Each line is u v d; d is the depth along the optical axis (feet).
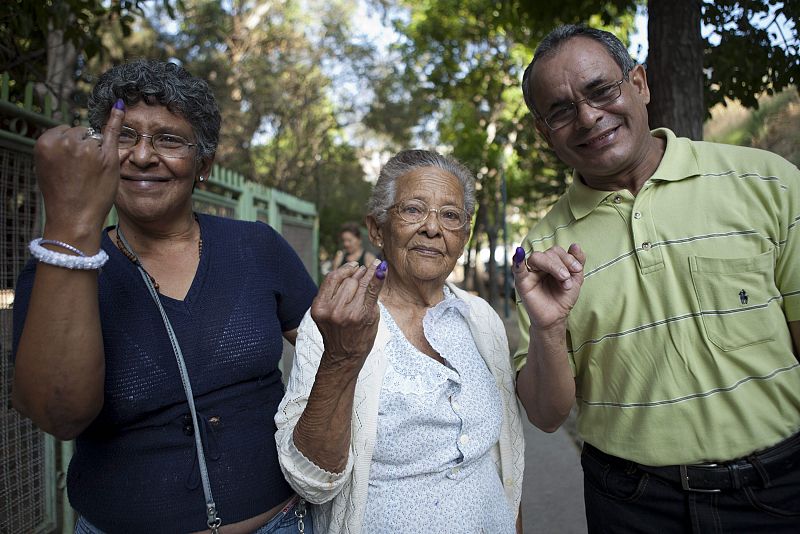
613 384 5.74
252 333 5.25
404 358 5.53
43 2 11.76
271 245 5.85
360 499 5.08
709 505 5.34
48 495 8.86
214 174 16.83
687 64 10.98
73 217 3.59
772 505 5.24
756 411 5.22
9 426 7.97
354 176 72.74
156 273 5.15
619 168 5.65
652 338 5.49
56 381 3.71
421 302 6.00
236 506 5.03
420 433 5.31
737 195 5.38
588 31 5.76
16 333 4.45
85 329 3.72
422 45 52.08
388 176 5.93
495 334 6.23
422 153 5.99
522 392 6.01
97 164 3.60
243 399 5.21
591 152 5.64
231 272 5.40
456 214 5.80
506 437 6.04
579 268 5.00
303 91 56.65
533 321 5.25
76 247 3.61
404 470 5.27
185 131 4.90
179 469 4.84
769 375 5.20
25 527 8.29
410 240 5.73
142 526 4.78
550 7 17.22
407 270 5.79
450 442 5.42
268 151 64.08
